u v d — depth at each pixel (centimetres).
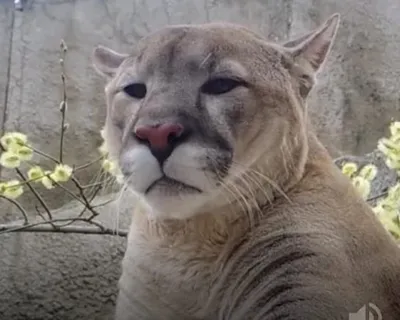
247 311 61
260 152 61
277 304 60
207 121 59
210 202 61
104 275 90
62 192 100
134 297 66
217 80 61
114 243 91
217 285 63
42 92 106
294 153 63
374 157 96
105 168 75
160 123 57
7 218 99
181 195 59
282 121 62
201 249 63
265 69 62
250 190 62
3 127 104
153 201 59
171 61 61
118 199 70
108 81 70
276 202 63
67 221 85
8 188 79
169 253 63
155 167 58
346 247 61
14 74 107
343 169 79
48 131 105
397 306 62
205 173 58
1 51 108
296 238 61
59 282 89
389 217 75
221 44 62
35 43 108
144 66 62
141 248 65
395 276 62
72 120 106
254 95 61
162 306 65
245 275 62
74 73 108
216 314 63
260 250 62
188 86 60
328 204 63
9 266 89
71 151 104
